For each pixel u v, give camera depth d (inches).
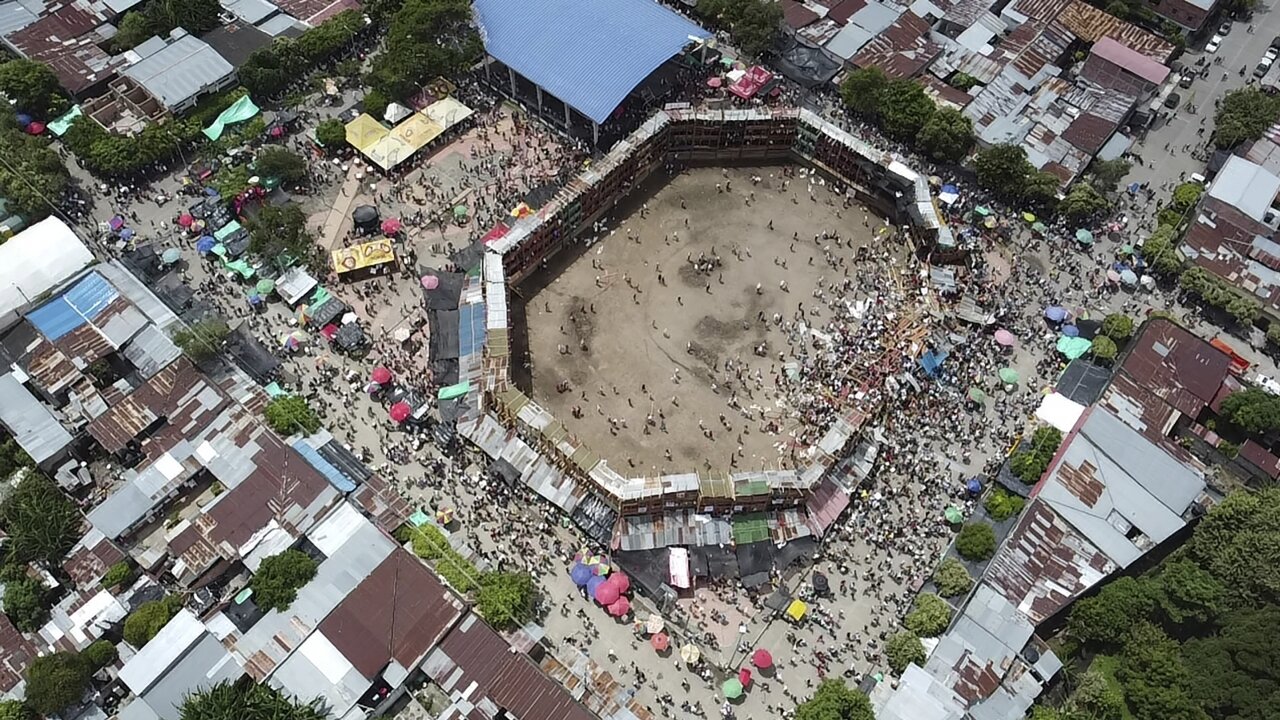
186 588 4360.2
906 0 7293.3
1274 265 5625.0
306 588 4259.4
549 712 3944.4
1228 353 5255.9
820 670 4242.1
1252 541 4286.4
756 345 5438.0
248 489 4549.7
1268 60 7086.6
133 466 4781.0
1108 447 4790.8
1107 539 4507.9
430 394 5034.5
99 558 4370.1
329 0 7096.5
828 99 6791.3
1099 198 5905.5
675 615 4377.5
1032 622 4269.2
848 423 4763.8
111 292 5211.6
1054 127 6432.1
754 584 4441.4
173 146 6038.4
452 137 6417.3
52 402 4926.2
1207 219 5831.7
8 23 6604.3
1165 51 6948.8
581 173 5940.0
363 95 6633.9
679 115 6190.9
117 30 6727.4
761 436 5059.1
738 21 6914.4
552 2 6496.1
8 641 4114.2
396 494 4623.5
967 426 5054.1
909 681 4074.8
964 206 6117.1
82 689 3946.9
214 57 6461.6
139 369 4985.2
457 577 4318.4
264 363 5083.7
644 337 5462.6
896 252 5974.4
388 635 4133.9
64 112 6225.4
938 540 4648.1
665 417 5113.2
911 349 5270.7
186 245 5689.0
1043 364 5344.5
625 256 5880.9
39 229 5438.0
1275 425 4864.7
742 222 6117.1
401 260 5674.2
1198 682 3934.5
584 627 4340.6
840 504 4697.3
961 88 6766.7
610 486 4446.4
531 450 4736.7
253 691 3843.5
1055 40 7027.6
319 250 5703.7
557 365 5315.0
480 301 5324.8
